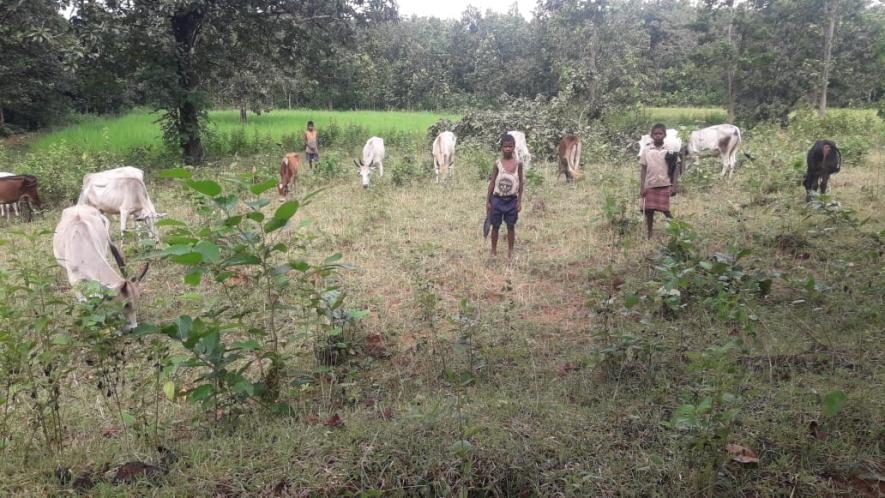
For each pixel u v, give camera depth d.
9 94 18.61
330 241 7.11
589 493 2.39
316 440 2.77
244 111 25.86
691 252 5.18
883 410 2.83
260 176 10.30
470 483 2.47
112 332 3.12
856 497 2.33
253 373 3.88
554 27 28.88
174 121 14.84
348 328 4.31
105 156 12.53
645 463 2.55
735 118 23.36
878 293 4.28
